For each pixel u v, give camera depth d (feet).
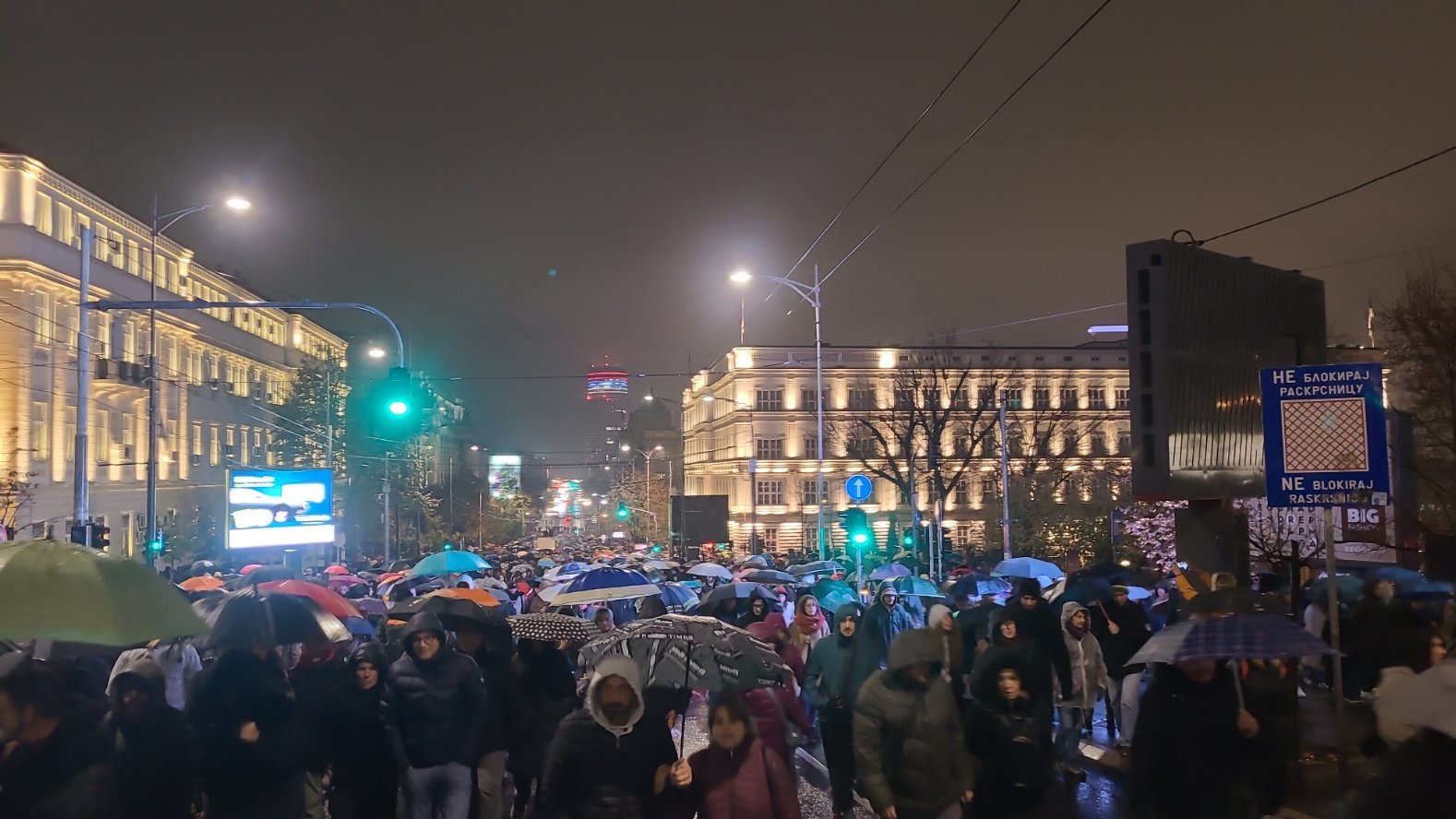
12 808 16.33
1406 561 61.87
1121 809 30.22
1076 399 256.73
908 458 167.73
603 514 562.66
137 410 148.25
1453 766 14.15
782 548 256.32
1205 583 35.68
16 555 18.20
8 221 116.06
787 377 261.24
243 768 21.31
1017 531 149.07
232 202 73.26
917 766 21.39
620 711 19.03
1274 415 27.61
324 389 188.75
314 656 25.35
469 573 67.41
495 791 26.21
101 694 19.03
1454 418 72.18
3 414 113.60
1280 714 22.13
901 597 43.06
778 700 25.00
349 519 186.39
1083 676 35.24
